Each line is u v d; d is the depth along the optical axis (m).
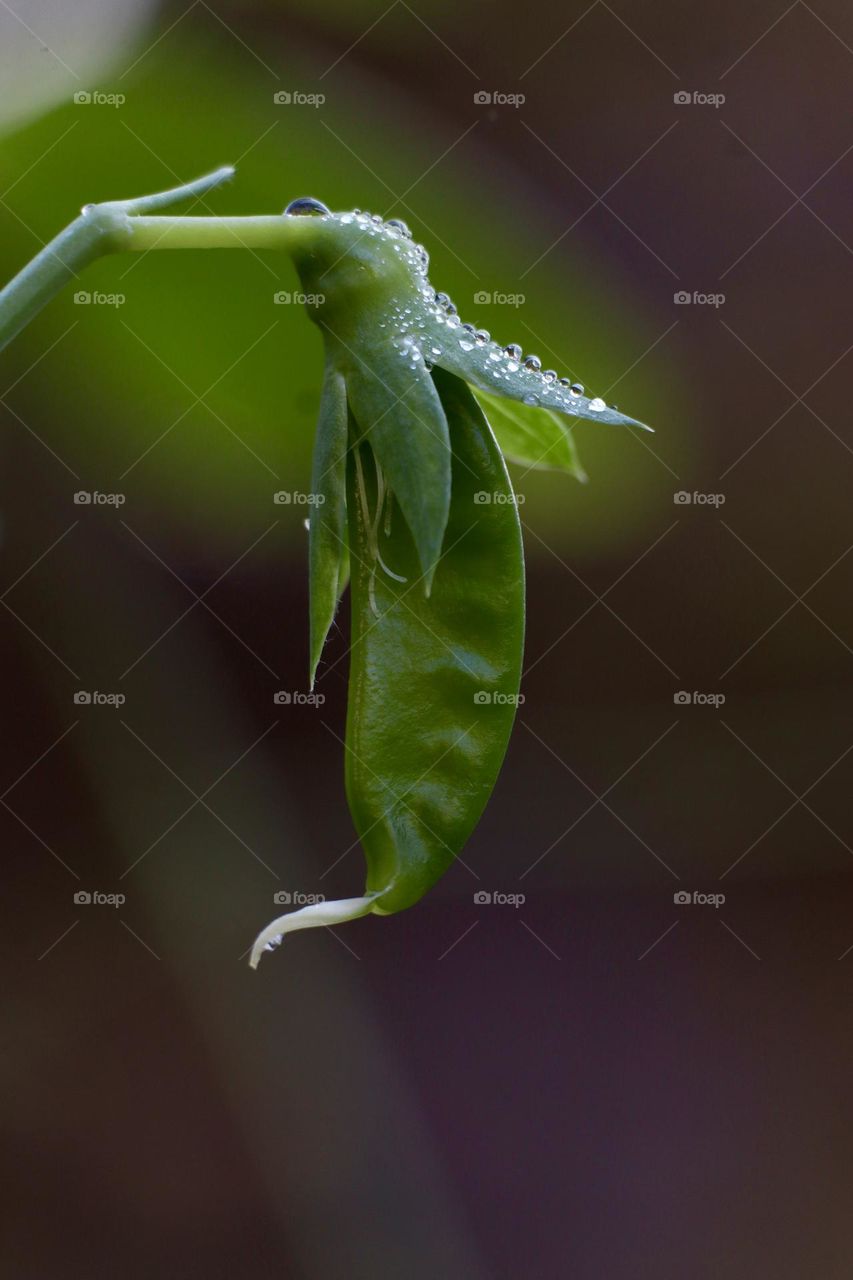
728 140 0.45
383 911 0.27
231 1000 0.40
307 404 0.31
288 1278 0.39
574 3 0.42
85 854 0.44
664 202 0.46
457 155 0.30
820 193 0.46
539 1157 0.43
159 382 0.31
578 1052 0.46
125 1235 0.40
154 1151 0.41
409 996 0.47
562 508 0.33
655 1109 0.45
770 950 0.49
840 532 0.49
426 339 0.26
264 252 0.30
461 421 0.27
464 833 0.27
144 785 0.38
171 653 0.37
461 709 0.27
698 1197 0.42
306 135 0.30
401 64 0.38
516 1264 0.40
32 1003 0.43
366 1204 0.40
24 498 0.34
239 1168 0.41
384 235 0.27
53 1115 0.41
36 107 0.29
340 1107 0.41
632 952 0.49
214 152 0.29
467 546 0.27
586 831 0.50
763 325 0.47
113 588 0.36
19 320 0.26
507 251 0.30
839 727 0.49
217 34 0.30
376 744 0.27
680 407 0.45
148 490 0.34
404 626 0.27
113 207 0.26
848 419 0.48
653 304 0.46
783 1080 0.46
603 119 0.44
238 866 0.39
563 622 0.50
